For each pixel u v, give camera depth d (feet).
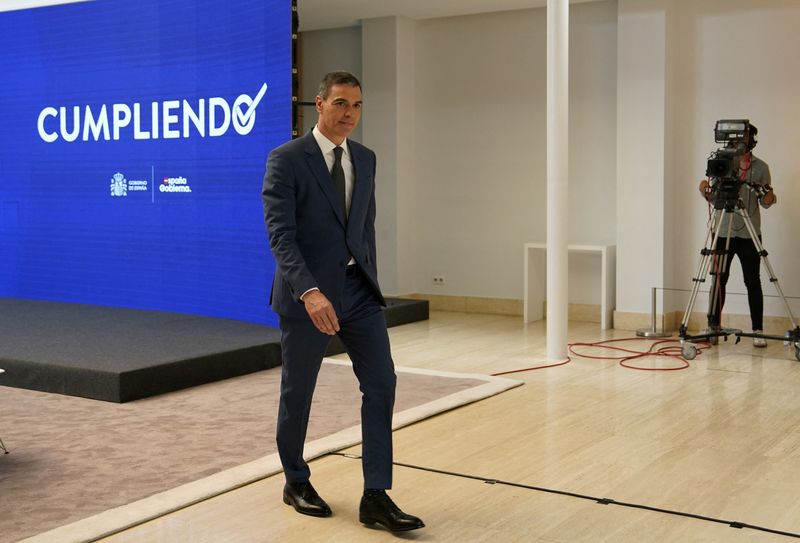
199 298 25.09
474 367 21.02
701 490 12.13
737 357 22.18
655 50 26.32
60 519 10.82
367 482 10.66
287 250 10.26
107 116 26.63
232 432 14.90
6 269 29.48
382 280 31.48
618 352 23.09
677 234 27.22
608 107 28.14
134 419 15.76
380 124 30.99
